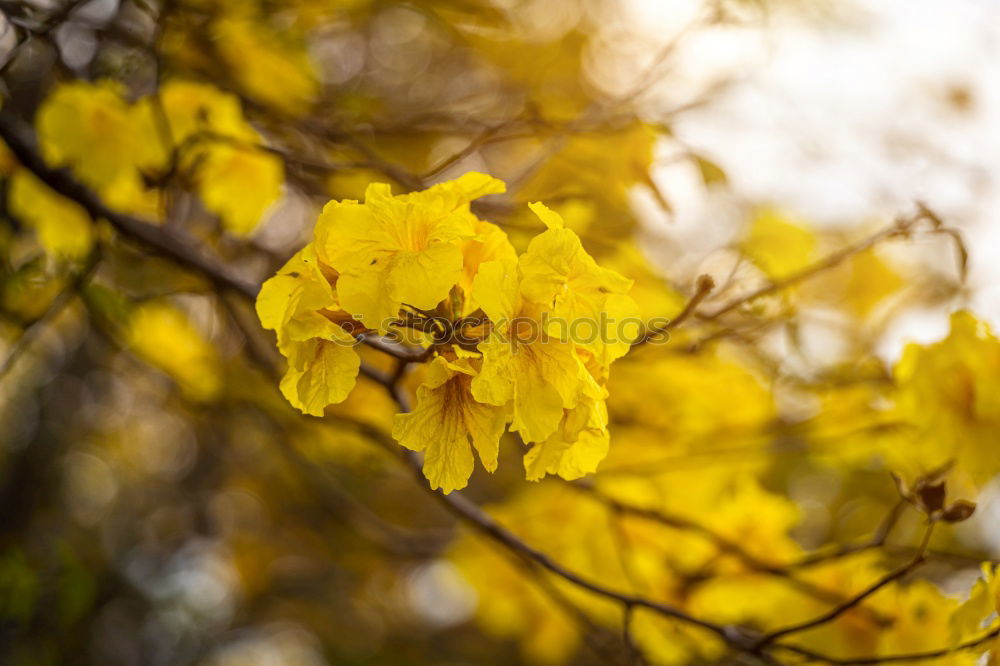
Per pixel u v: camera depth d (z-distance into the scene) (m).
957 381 2.48
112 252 3.20
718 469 3.38
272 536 6.93
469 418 1.43
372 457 3.50
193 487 6.87
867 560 2.61
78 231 3.11
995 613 1.96
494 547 3.22
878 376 3.28
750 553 2.97
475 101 3.66
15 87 3.15
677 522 2.60
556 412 1.38
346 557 5.47
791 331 2.92
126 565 7.86
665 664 2.97
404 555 3.81
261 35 3.30
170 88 2.97
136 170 2.96
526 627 3.75
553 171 2.72
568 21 3.84
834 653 2.52
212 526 6.95
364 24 4.01
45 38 2.69
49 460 6.82
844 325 3.63
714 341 2.89
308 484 4.23
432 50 4.52
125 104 2.91
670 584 2.98
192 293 2.96
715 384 3.43
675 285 2.99
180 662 7.89
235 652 9.27
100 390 6.55
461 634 7.74
